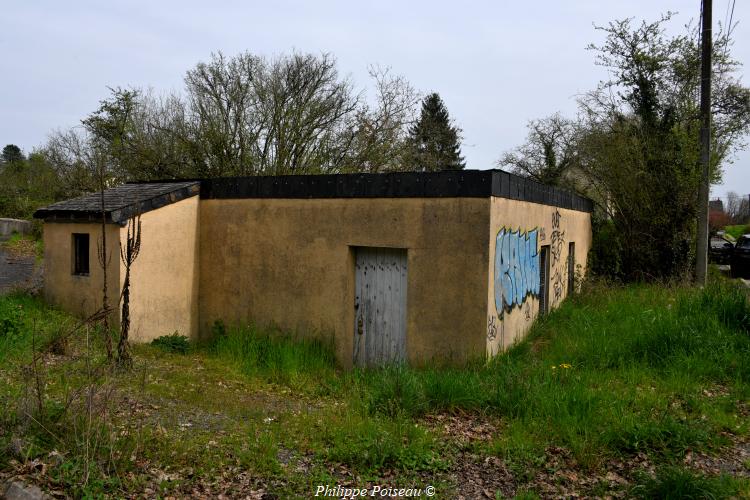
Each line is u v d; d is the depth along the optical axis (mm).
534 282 10758
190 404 6562
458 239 8414
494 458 5137
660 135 16094
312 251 9727
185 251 10578
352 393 7316
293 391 7809
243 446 5246
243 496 4281
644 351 8109
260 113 19562
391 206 8969
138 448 4781
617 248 16703
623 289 14141
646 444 5312
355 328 9539
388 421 5879
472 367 8031
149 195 9945
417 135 22953
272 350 9211
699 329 8578
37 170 30078
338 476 4719
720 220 43219
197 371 8336
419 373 7480
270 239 10164
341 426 5715
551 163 29609
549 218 11938
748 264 20062
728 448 5406
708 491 4270
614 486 4609
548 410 6000
